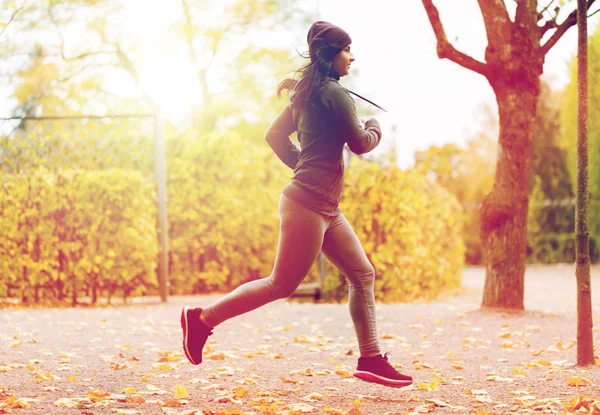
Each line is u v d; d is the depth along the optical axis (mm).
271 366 5297
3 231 9789
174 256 11430
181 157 11562
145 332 7016
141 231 9938
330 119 3885
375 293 10258
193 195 11438
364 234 10211
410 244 10477
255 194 11820
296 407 3850
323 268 10523
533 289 12008
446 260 13219
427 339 6488
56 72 17562
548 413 3775
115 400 4098
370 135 3928
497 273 7754
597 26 14734
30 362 5312
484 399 4094
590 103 16250
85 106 18297
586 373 4770
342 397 4242
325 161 3900
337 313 8250
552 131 20328
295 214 3883
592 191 16938
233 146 11672
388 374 4055
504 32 7371
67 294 9938
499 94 7547
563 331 6672
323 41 4004
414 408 3912
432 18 7227
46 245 9836
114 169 9984
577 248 5055
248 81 19891
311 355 5781
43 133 9992
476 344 6211
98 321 7824
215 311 4062
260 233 11984
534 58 7367
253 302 4016
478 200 22328
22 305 9727
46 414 3746
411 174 11031
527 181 7648
